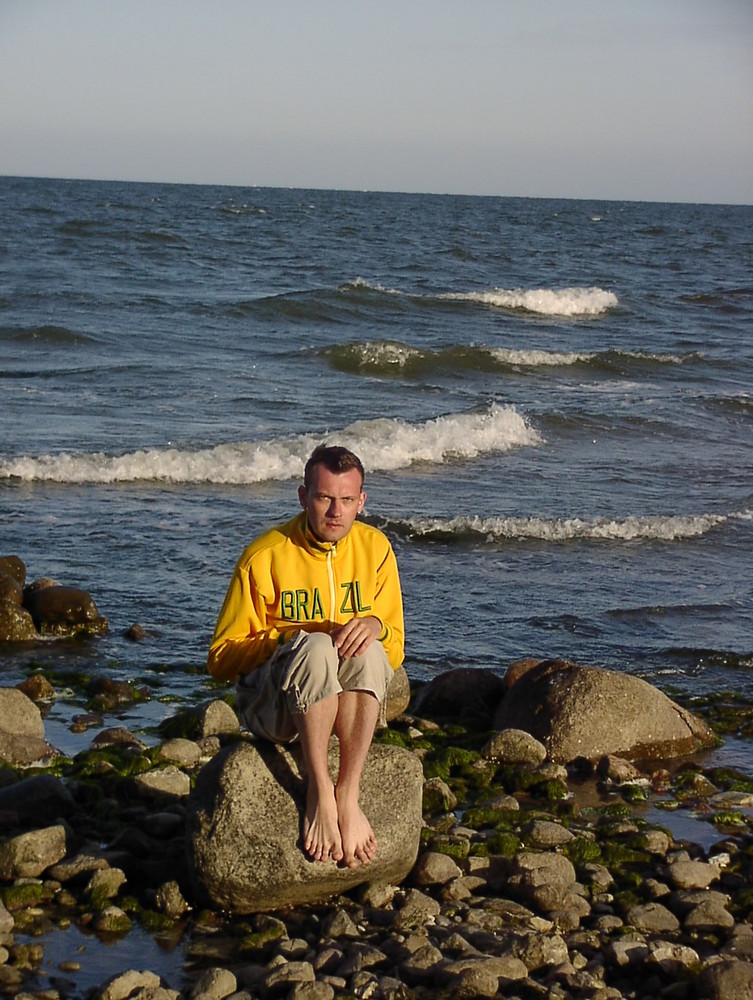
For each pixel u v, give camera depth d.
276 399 17.47
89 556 9.62
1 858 4.54
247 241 50.19
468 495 12.41
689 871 4.84
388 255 47.69
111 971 3.93
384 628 4.37
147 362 20.14
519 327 28.41
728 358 24.83
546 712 6.48
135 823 5.03
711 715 7.12
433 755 6.25
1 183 147.38
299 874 4.26
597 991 3.82
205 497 11.81
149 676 7.32
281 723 4.28
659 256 58.56
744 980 3.84
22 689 6.84
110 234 45.59
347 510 4.24
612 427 16.64
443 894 4.56
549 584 9.60
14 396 16.52
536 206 158.25
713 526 11.56
